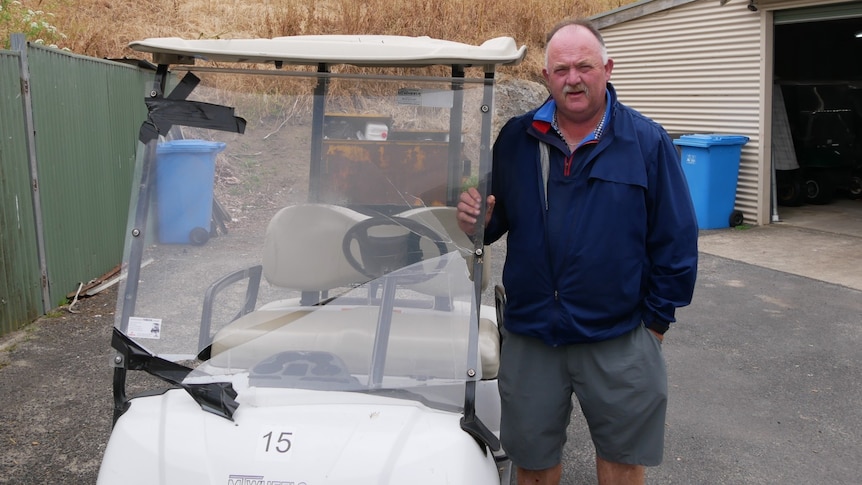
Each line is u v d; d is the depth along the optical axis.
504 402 2.66
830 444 4.02
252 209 2.38
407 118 2.35
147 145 2.26
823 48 12.86
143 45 2.25
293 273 2.45
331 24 12.80
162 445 2.02
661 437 2.59
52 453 3.67
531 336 2.55
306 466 1.94
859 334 5.79
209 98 2.30
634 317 2.53
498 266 3.70
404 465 1.95
